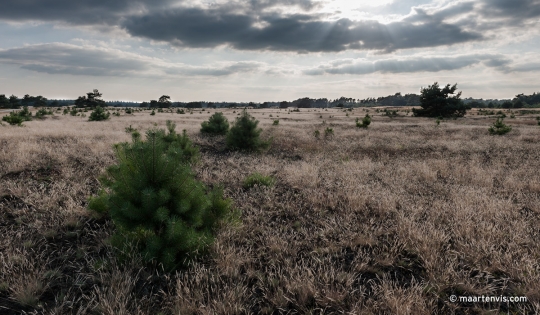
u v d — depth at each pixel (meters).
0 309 2.63
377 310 2.73
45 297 2.84
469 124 35.38
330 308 2.82
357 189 6.50
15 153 8.78
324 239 4.18
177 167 3.43
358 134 20.12
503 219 4.93
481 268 3.50
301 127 26.77
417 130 24.27
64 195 5.45
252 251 3.86
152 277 3.18
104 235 4.01
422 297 2.89
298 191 6.76
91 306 2.65
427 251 3.72
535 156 11.58
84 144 11.34
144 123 26.36
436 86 54.91
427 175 8.02
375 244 4.12
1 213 4.69
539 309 2.72
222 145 14.35
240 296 2.80
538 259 3.67
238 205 5.56
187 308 2.65
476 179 7.62
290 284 3.05
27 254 3.47
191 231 3.34
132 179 3.29
